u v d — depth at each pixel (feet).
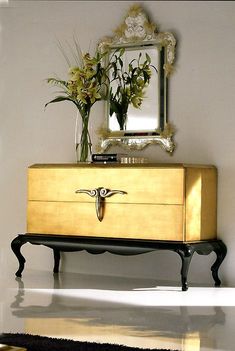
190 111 21.83
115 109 22.80
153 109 22.27
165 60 22.11
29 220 22.07
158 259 22.25
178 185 19.88
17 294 18.98
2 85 24.91
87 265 23.36
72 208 21.38
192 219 20.16
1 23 25.05
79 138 23.61
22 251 24.54
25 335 13.87
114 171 20.77
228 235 21.20
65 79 23.94
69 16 23.86
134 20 22.59
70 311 16.66
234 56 21.27
